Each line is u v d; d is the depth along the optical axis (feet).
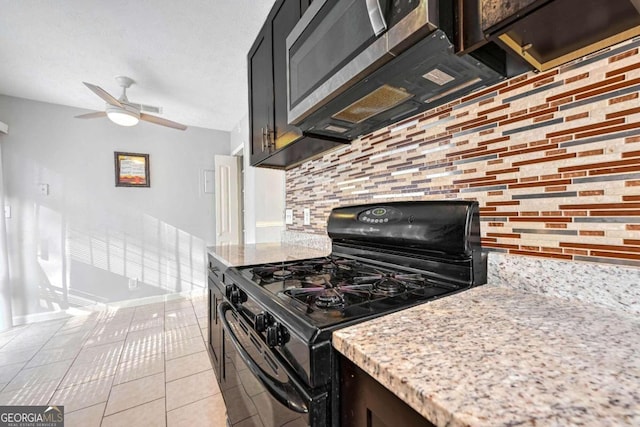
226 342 4.18
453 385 1.18
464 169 3.18
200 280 12.07
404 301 2.33
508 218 2.79
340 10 2.77
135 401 5.23
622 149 2.11
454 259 2.88
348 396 1.72
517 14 1.77
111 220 10.34
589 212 2.27
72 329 8.45
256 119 5.92
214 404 5.17
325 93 3.05
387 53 2.27
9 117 8.75
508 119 2.78
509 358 1.40
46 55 6.66
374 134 4.49
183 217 11.70
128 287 10.64
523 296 2.44
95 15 5.33
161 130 11.29
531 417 0.99
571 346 1.52
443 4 2.06
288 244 7.14
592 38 2.09
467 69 2.55
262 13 5.40
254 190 10.00
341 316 2.02
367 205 4.05
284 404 1.97
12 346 7.37
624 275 2.04
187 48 6.45
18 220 8.88
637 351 1.47
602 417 0.98
